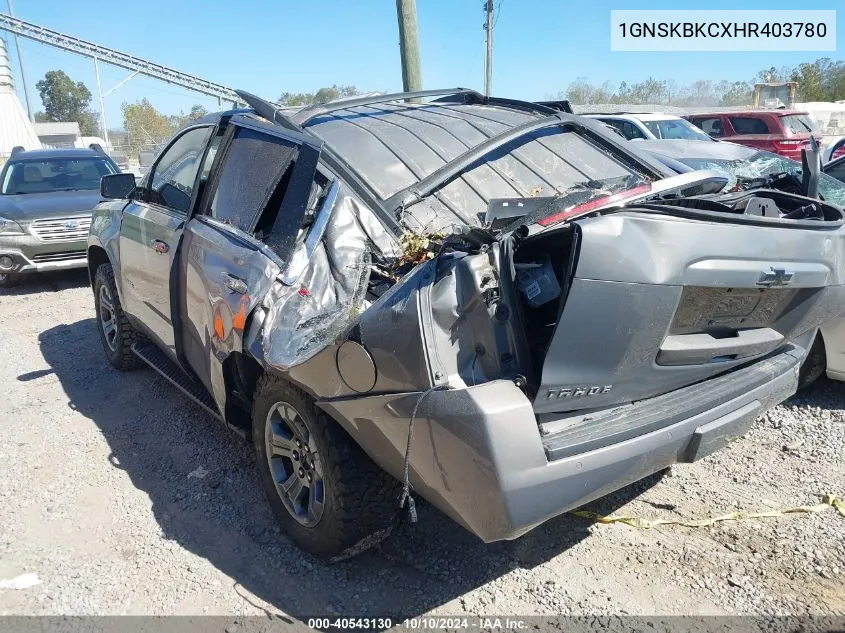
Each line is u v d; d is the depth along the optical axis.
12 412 4.91
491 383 2.33
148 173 4.88
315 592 2.98
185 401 4.99
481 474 2.25
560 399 2.45
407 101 4.41
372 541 3.00
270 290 3.00
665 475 3.86
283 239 3.09
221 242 3.48
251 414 3.57
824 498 3.60
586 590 2.95
